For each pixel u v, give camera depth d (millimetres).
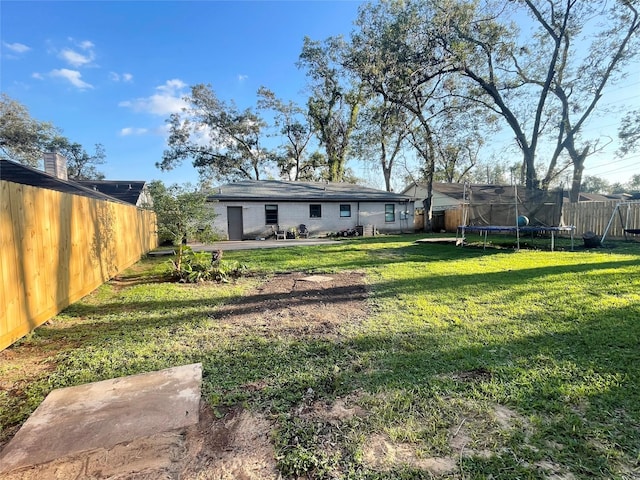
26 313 3146
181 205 9172
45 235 3566
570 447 1527
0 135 21203
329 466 1450
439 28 13016
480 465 1432
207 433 1697
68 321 3613
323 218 17656
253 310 3977
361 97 19156
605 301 3852
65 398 2053
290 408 1910
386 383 2162
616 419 1723
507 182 36781
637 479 1331
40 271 3445
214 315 3799
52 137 24812
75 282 4387
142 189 19297
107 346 2918
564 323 3211
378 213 18906
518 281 5066
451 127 16406
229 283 5574
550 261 7016
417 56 13742
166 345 2922
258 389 2135
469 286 4867
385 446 1573
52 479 1389
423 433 1656
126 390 2146
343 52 19109
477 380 2178
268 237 16453
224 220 15750
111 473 1423
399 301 4219
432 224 19953
